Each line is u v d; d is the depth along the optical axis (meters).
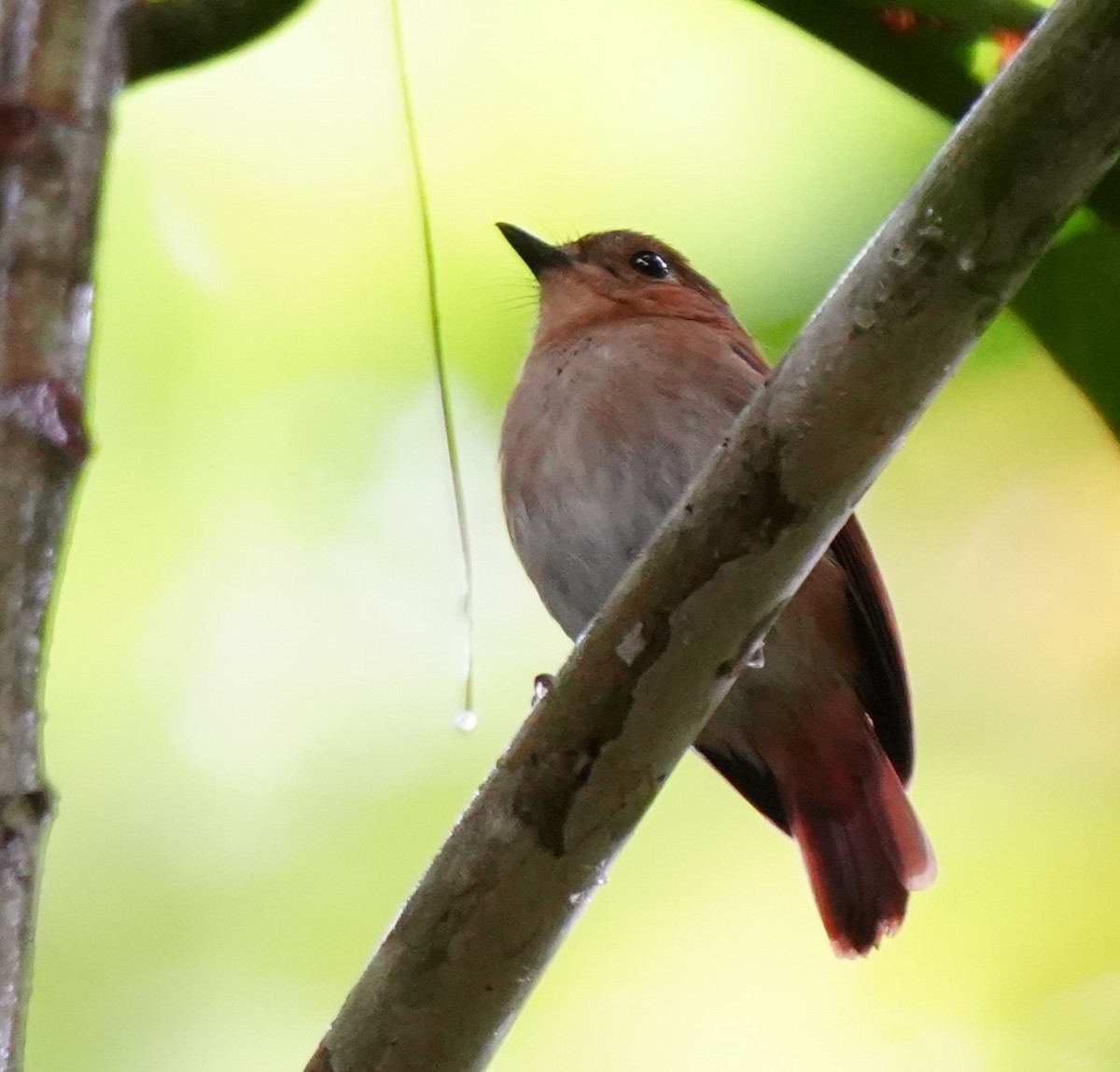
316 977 8.76
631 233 8.44
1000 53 4.87
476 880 4.19
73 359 4.22
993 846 9.14
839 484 4.07
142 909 8.78
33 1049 8.43
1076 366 4.89
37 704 3.92
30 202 4.27
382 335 9.08
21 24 4.45
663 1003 9.02
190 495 9.11
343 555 9.22
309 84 8.80
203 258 8.88
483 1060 4.26
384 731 9.22
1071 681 9.45
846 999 8.98
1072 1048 8.66
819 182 8.86
